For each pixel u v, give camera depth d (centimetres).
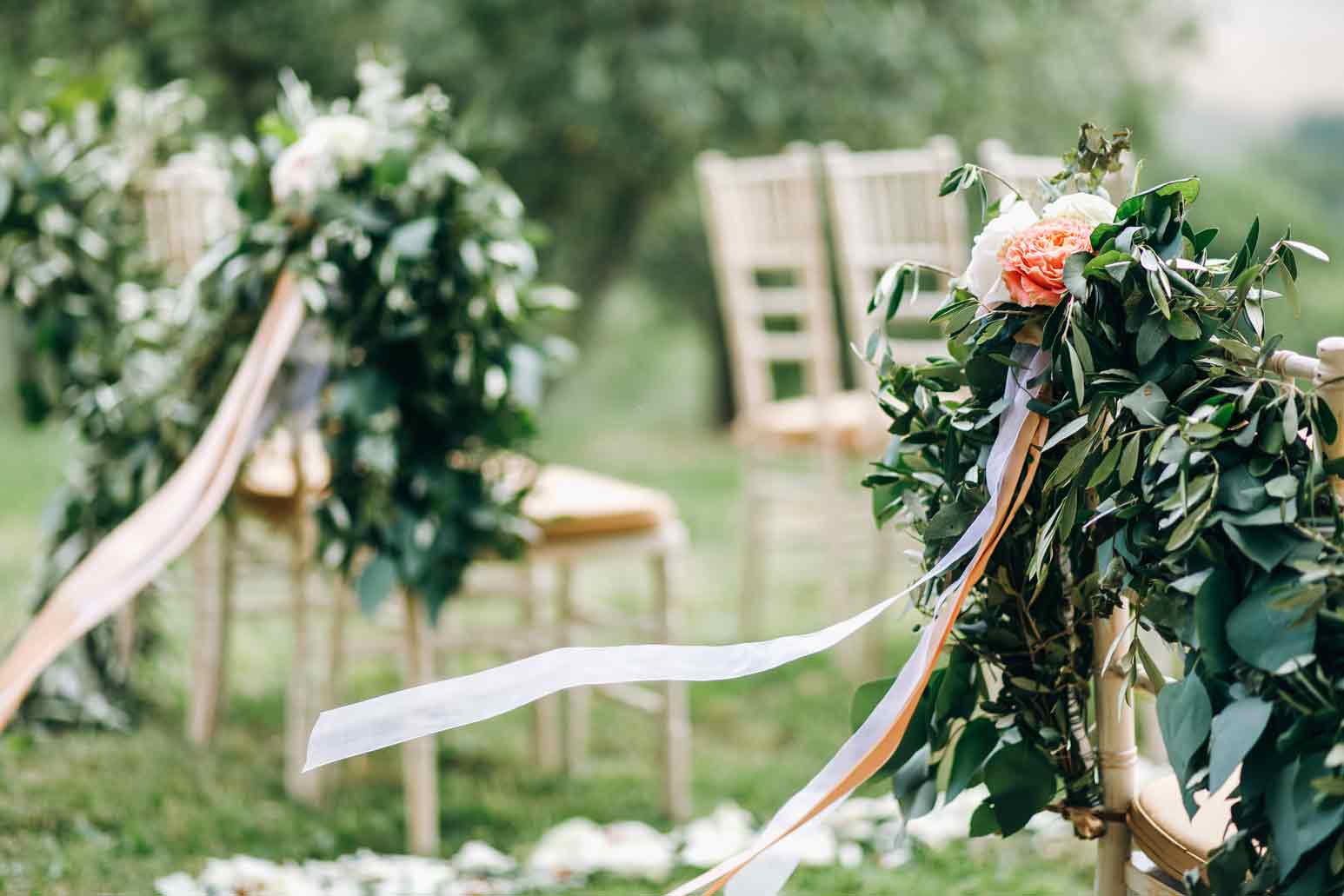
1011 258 148
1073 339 142
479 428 261
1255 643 128
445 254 255
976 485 155
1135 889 157
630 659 152
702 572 546
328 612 313
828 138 774
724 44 733
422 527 257
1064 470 142
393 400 251
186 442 290
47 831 273
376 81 270
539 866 267
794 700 388
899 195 370
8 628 402
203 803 298
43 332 318
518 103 724
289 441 323
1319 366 134
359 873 256
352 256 252
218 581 339
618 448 886
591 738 366
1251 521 130
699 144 780
